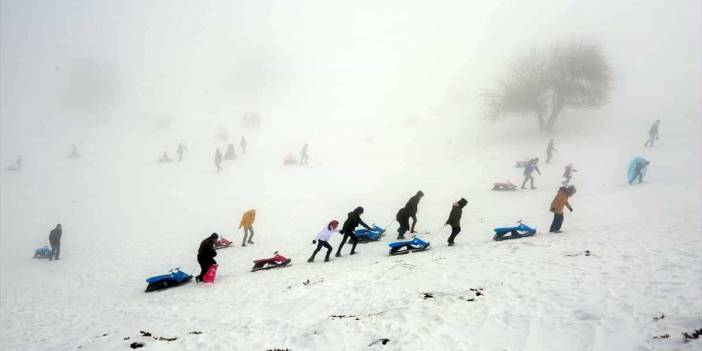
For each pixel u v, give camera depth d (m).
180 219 20.38
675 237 8.55
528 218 13.70
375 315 5.66
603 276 6.29
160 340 5.64
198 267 12.12
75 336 7.00
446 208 16.94
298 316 6.17
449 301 5.86
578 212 13.79
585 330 4.43
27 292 11.44
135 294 9.75
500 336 4.55
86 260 14.48
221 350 5.02
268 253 12.67
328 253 10.45
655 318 4.50
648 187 16.14
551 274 6.67
